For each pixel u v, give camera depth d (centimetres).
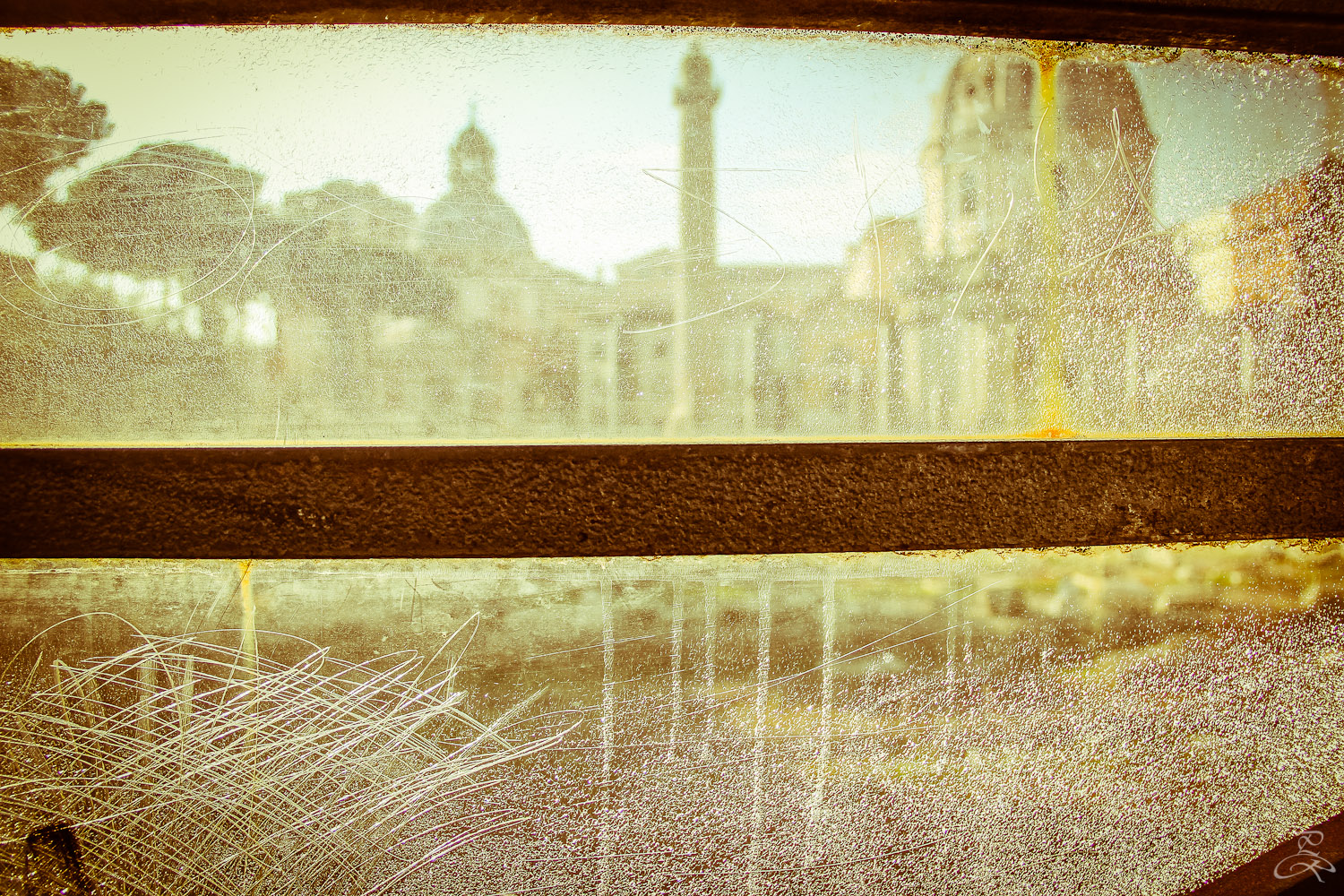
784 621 116
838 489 111
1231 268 123
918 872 120
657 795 116
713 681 115
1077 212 123
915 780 119
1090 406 124
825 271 120
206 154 113
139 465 103
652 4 114
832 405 121
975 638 118
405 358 115
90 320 112
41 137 112
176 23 112
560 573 112
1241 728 123
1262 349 123
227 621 110
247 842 111
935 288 122
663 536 109
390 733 112
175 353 113
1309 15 119
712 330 119
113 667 109
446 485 106
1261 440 117
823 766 117
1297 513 117
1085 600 120
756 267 119
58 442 112
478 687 112
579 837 115
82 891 110
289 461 105
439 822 113
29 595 108
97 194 112
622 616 114
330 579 110
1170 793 123
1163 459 115
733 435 119
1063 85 122
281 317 114
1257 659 123
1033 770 121
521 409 117
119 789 110
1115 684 121
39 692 109
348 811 112
